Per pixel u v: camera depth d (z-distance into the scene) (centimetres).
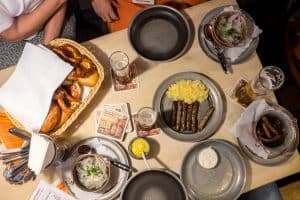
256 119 159
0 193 163
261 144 156
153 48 176
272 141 158
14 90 164
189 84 167
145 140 161
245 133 159
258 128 160
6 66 208
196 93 166
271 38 245
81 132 168
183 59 174
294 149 161
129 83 172
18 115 162
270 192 167
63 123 164
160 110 167
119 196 161
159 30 178
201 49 175
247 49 173
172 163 163
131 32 178
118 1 219
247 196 179
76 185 156
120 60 167
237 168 160
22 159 161
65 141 167
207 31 172
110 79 173
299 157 160
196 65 173
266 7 249
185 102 167
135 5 217
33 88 162
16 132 162
